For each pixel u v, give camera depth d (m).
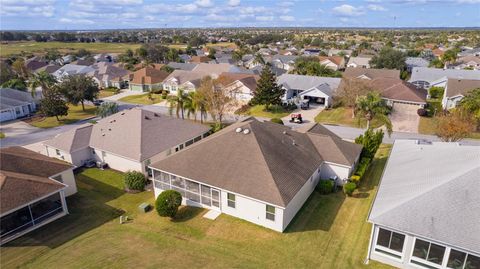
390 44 164.25
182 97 50.53
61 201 26.48
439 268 18.50
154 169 28.28
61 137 38.03
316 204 27.09
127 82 86.75
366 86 57.19
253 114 57.72
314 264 20.25
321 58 114.94
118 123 39.19
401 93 57.72
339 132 46.53
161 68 99.88
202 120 53.94
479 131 43.94
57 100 54.88
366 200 27.59
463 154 23.69
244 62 125.56
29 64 109.81
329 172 30.86
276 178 24.67
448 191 19.67
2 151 31.25
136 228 24.75
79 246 22.72
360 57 112.69
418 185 21.52
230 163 26.66
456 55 108.81
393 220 19.20
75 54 151.75
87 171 35.31
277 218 23.14
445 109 53.84
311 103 63.78
